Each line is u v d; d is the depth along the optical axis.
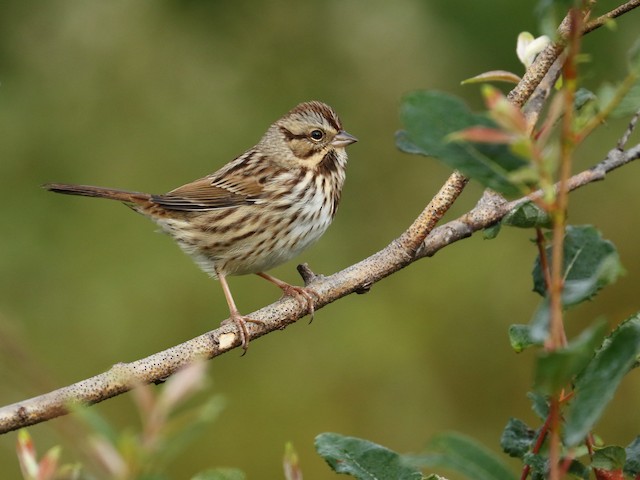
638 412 12.74
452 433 3.77
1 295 13.75
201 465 13.52
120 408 13.17
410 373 14.12
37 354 13.48
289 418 13.80
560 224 3.45
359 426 13.80
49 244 14.04
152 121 14.31
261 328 6.82
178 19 14.41
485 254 14.89
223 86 14.39
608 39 12.42
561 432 4.52
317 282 6.95
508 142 3.49
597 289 3.90
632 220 14.63
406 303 14.69
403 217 14.49
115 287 13.92
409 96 3.69
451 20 13.41
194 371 3.26
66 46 14.26
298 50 14.39
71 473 3.55
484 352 14.41
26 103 14.23
